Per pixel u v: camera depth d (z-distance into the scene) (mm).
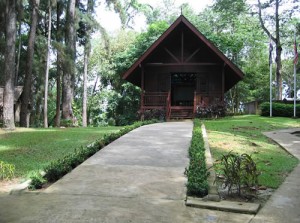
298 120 20688
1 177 7148
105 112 39094
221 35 35000
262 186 6551
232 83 26078
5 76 17328
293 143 12055
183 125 16641
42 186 6645
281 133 14797
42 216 5070
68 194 6129
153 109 21719
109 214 5141
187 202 5590
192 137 11477
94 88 41031
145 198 5914
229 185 6336
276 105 23688
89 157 9008
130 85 33344
